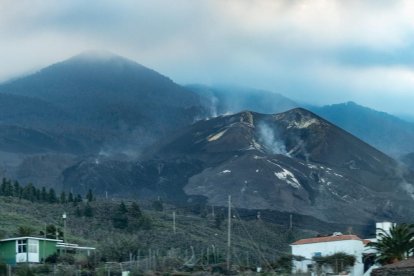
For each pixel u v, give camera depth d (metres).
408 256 116.25
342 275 116.12
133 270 114.56
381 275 104.50
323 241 127.88
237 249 190.12
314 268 119.94
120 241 161.25
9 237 141.25
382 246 118.12
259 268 122.56
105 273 112.00
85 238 178.12
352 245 125.44
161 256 152.88
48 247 134.00
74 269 114.94
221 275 113.94
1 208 198.38
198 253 168.62
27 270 109.38
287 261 126.19
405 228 117.75
